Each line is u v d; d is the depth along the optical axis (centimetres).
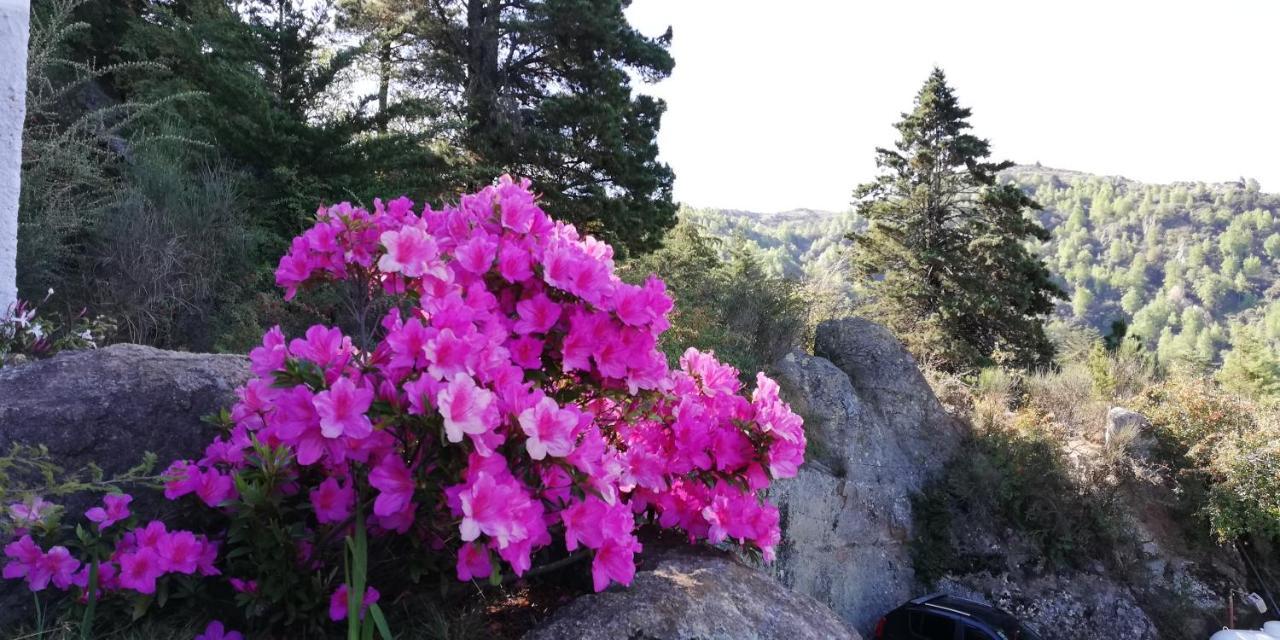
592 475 203
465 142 1484
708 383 292
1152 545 1171
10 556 204
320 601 208
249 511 200
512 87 1659
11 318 361
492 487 182
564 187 1536
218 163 859
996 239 2561
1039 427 1239
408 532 217
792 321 1053
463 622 229
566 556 269
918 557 1060
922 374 1234
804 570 935
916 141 2844
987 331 2572
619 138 1484
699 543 294
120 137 799
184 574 216
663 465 259
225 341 597
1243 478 1182
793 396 1017
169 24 1143
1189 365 1688
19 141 363
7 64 354
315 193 987
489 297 228
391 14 1633
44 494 219
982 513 1106
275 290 725
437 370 189
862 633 974
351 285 255
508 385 198
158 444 255
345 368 212
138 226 594
